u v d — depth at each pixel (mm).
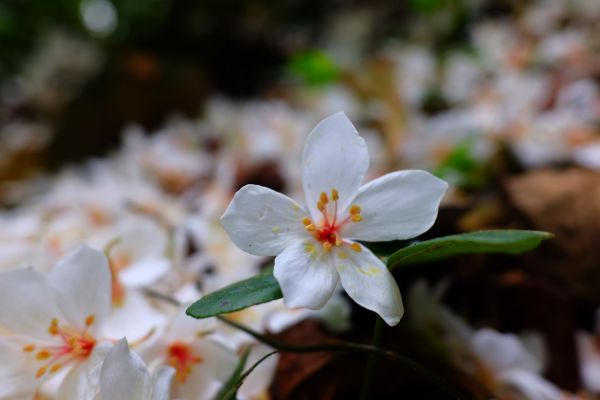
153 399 167
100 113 613
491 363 217
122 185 352
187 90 630
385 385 212
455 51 542
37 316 183
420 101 488
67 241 258
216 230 260
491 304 247
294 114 517
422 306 225
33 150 646
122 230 229
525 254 254
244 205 171
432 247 170
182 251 236
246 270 232
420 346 220
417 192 174
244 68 794
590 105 415
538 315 245
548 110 441
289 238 173
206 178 417
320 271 170
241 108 619
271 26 891
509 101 427
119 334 190
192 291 214
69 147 620
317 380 211
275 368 205
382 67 513
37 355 182
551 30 583
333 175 177
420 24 647
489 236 167
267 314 209
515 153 337
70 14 841
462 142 339
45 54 786
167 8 785
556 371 240
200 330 189
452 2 527
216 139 495
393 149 412
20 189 546
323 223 176
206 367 190
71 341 182
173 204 334
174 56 786
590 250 251
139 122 612
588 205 257
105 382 168
